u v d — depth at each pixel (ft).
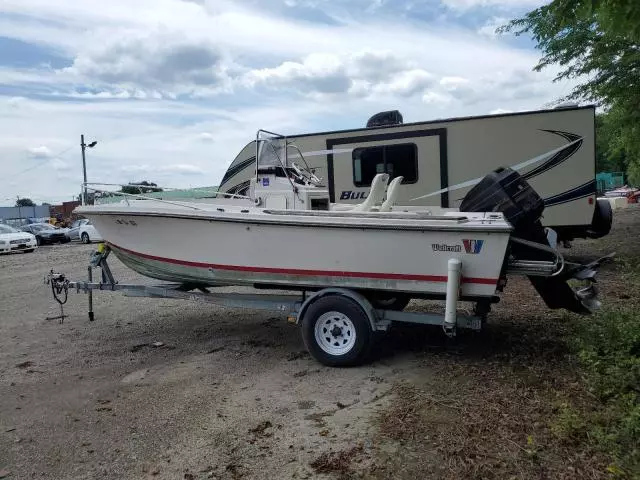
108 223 20.01
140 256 19.88
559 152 30.25
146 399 14.83
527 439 11.27
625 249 37.86
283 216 17.02
